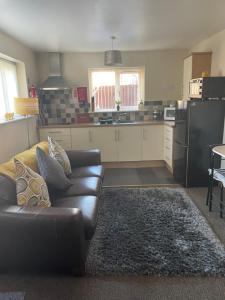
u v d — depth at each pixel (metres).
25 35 3.48
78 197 2.36
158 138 4.81
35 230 1.73
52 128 4.70
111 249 2.16
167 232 2.41
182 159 3.71
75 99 5.14
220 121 3.52
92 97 5.14
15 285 1.81
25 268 1.90
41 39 3.75
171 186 3.76
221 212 2.73
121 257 2.05
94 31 3.41
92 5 2.45
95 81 5.25
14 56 3.69
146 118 5.26
